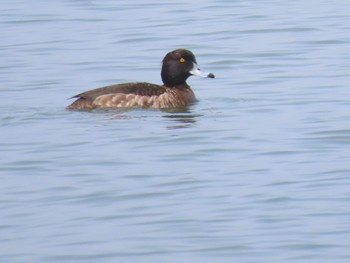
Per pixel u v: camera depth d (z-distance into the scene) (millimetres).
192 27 27797
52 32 27750
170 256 12891
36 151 17422
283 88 21594
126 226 13898
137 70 23609
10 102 20797
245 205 14570
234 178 15742
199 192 15141
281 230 13625
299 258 12758
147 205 14664
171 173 16078
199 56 24828
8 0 32875
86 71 23547
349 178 15562
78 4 31609
